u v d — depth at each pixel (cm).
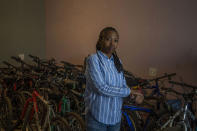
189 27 277
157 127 239
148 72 313
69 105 258
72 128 232
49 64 338
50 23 445
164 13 295
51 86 265
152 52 309
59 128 224
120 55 340
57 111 260
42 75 273
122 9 334
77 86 267
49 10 446
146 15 311
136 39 322
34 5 435
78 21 395
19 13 411
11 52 402
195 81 276
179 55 287
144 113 267
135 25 322
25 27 422
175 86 291
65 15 416
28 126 250
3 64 390
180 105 246
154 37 305
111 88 138
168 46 295
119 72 151
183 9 280
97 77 138
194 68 276
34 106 244
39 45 449
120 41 339
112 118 148
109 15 350
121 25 337
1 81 329
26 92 294
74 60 406
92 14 373
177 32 286
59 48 430
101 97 144
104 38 146
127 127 247
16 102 306
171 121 228
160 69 303
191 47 277
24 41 421
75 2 397
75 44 403
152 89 307
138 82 268
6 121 294
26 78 304
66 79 276
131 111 249
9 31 397
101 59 144
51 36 445
